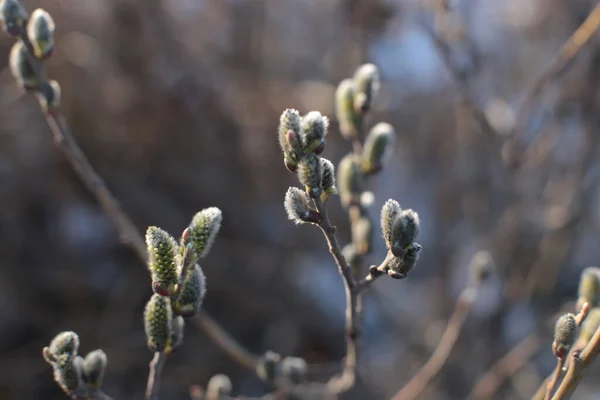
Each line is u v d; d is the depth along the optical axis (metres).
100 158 1.57
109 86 1.57
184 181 1.59
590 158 1.07
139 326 1.45
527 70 1.30
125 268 1.53
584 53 1.03
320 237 1.61
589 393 1.31
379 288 1.47
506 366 1.02
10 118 1.49
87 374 0.55
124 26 1.54
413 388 0.76
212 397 0.70
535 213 1.24
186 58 1.57
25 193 1.50
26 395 1.33
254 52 1.68
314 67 1.69
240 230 1.58
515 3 1.35
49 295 1.45
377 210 1.36
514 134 0.90
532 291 1.21
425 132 1.49
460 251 1.42
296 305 1.52
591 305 0.59
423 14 1.10
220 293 1.49
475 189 1.21
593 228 1.42
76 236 1.54
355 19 1.09
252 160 1.58
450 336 0.76
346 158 0.65
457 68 0.94
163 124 1.58
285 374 0.68
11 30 0.64
